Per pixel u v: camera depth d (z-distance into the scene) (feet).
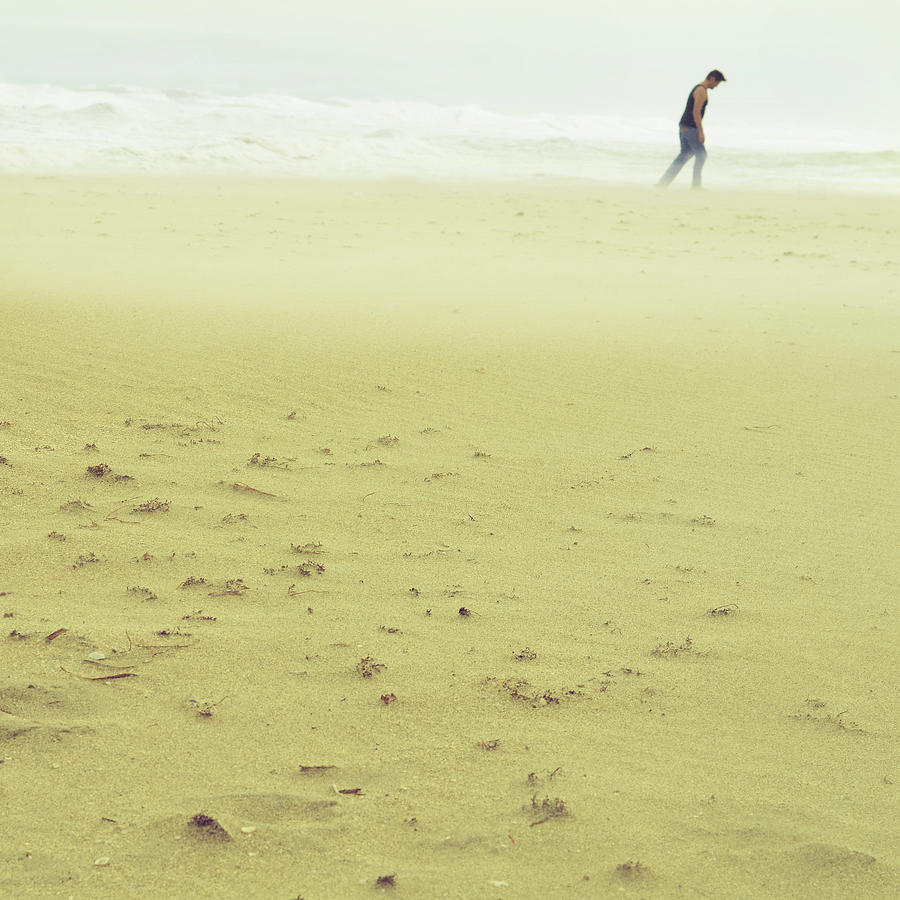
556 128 109.50
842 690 11.18
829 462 18.13
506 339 25.31
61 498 15.10
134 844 8.12
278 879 7.88
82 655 10.91
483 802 8.95
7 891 7.55
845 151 91.45
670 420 20.12
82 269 31.53
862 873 8.32
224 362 21.97
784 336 26.84
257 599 12.51
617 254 40.73
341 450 17.78
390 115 114.01
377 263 36.04
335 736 9.79
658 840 8.59
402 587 13.05
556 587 13.29
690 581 13.61
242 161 71.87
